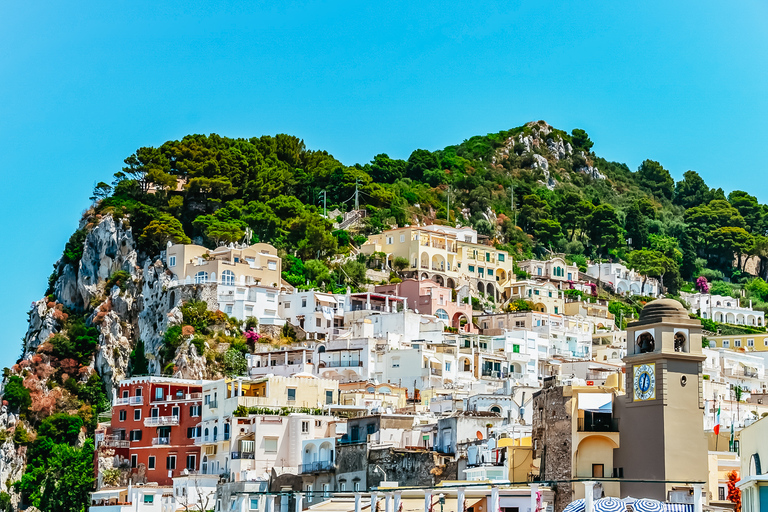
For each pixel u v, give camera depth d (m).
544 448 104.00
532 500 81.31
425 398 186.38
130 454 178.00
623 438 99.31
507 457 110.19
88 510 165.62
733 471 98.69
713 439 114.06
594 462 99.56
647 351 100.00
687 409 97.44
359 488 130.75
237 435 158.50
